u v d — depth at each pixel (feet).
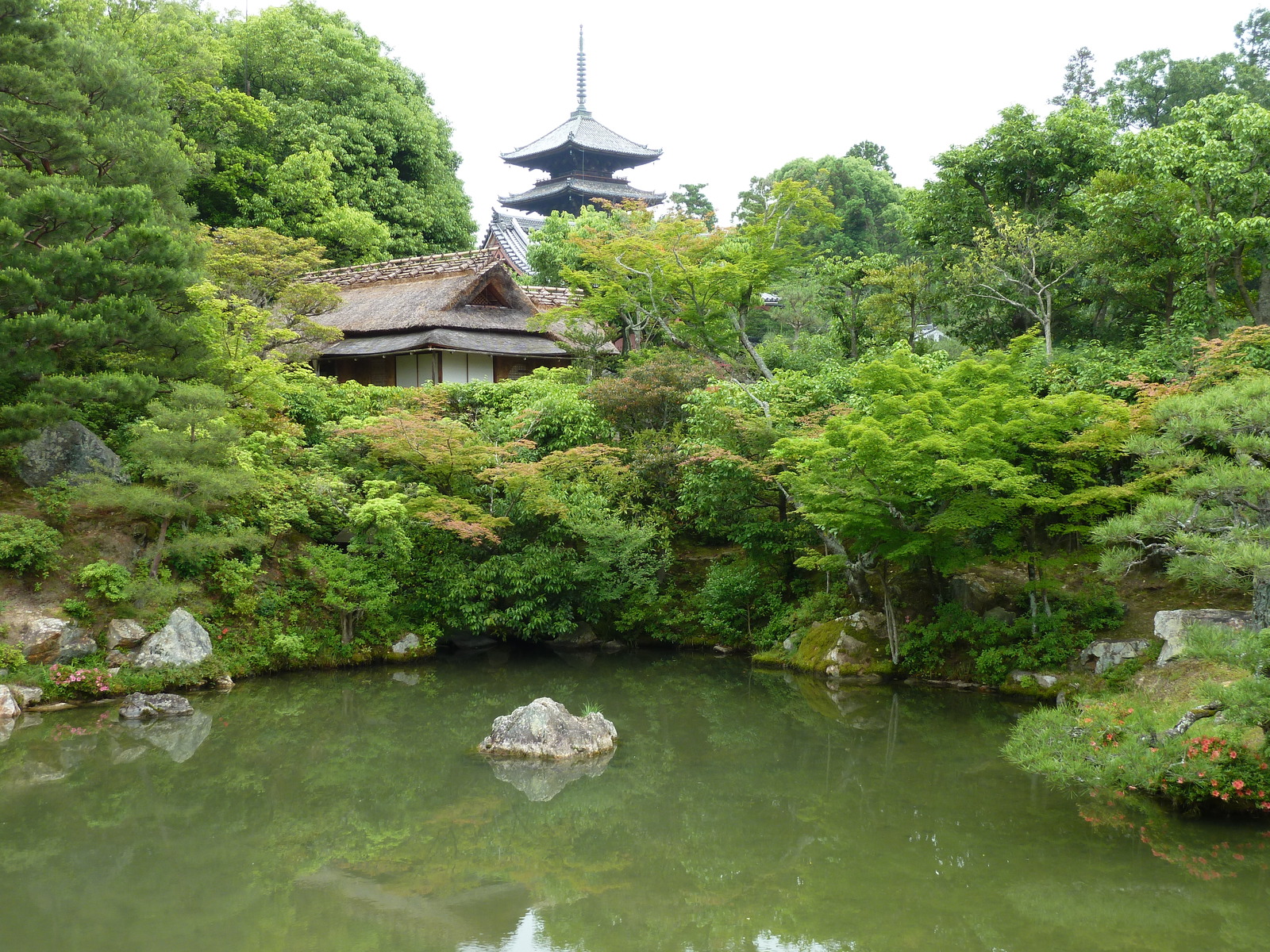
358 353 101.50
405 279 111.65
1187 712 37.11
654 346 105.29
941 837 37.27
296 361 86.43
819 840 37.04
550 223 146.61
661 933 29.22
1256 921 29.55
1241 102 67.46
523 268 150.61
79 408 64.80
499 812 40.34
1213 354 55.16
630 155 202.18
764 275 94.94
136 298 57.16
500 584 71.15
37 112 62.18
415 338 100.27
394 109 149.59
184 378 66.44
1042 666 58.13
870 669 64.80
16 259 54.39
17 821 38.27
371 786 43.47
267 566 66.13
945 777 44.75
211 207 128.88
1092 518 58.80
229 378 69.87
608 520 74.08
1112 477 61.87
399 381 105.09
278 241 91.35
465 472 73.26
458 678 65.62
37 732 49.24
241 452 65.62
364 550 69.77
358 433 74.23
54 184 58.23
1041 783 43.70
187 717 53.62
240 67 139.23
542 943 28.43
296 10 149.38
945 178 93.15
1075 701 50.11
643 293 99.86
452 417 85.30
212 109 121.90
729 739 51.37
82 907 30.73
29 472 59.57
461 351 100.17
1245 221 61.26
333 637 67.00
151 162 67.46
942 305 98.17
